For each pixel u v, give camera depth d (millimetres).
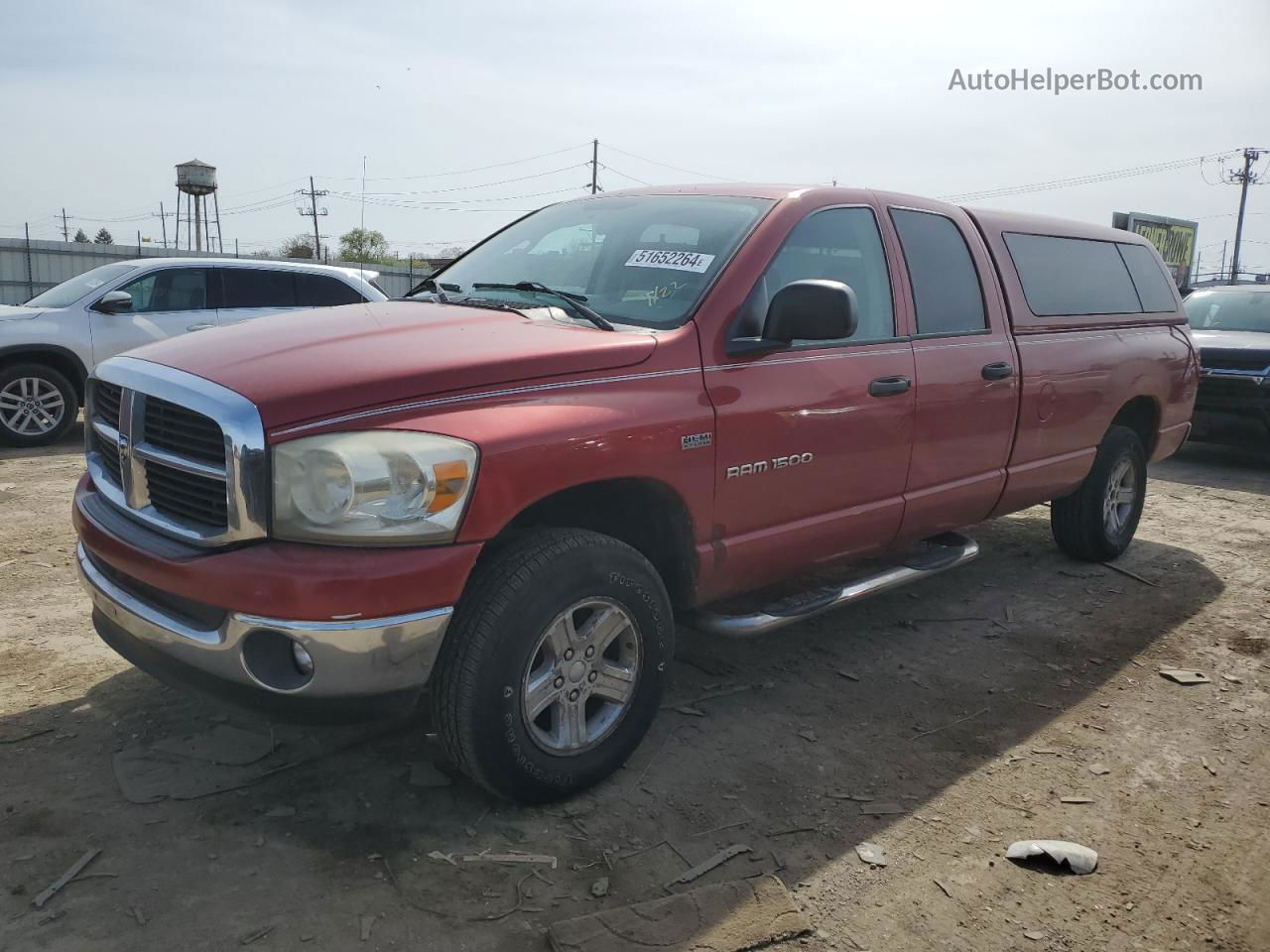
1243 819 3186
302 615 2508
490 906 2574
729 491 3381
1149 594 5430
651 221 3902
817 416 3627
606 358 3051
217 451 2648
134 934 2396
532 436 2771
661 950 2420
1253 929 2656
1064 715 3895
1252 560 6180
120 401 3000
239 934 2418
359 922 2482
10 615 4410
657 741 3520
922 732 3699
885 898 2707
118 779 3076
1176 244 34938
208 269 9906
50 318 9070
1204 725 3854
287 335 3086
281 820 2900
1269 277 25656
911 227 4328
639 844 2885
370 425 2605
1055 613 5074
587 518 3381
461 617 2775
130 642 2928
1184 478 9062
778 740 3576
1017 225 5031
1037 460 4969
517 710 2850
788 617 3684
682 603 3494
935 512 4363
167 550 2725
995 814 3154
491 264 4129
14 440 9016
